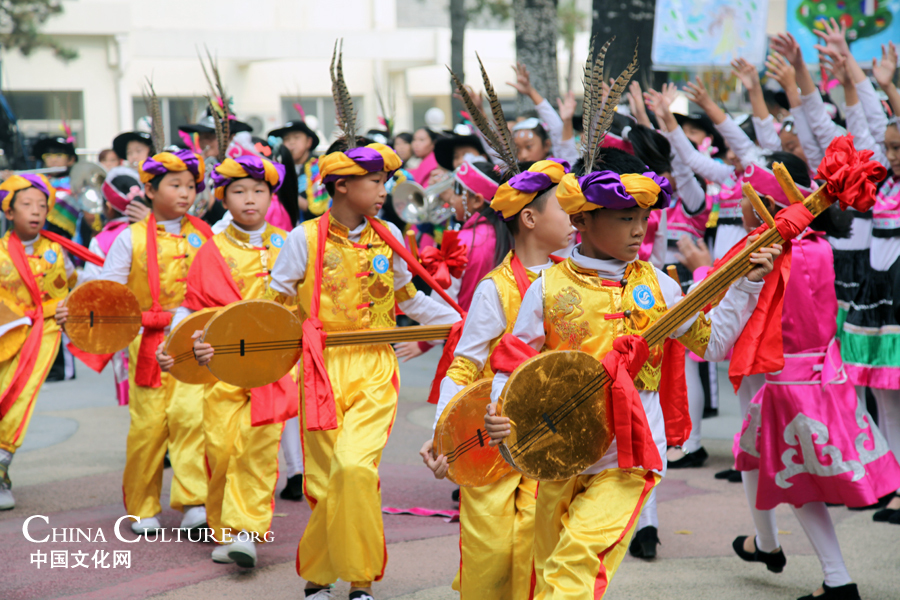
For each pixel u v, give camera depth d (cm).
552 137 779
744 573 484
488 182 544
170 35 2758
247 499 489
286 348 444
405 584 471
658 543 511
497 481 372
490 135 396
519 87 795
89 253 652
